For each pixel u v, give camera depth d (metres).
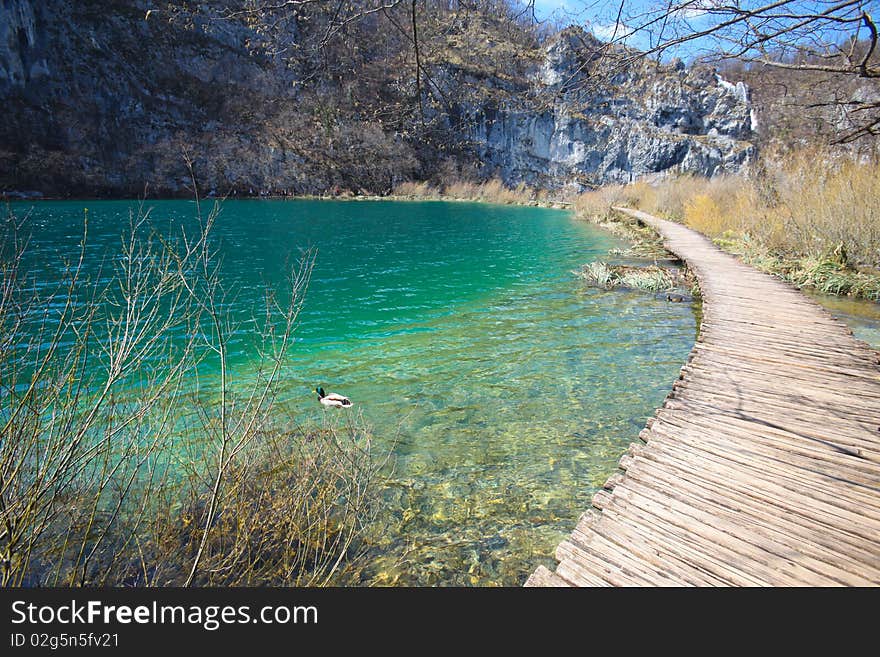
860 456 4.05
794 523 3.28
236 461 4.35
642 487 3.70
